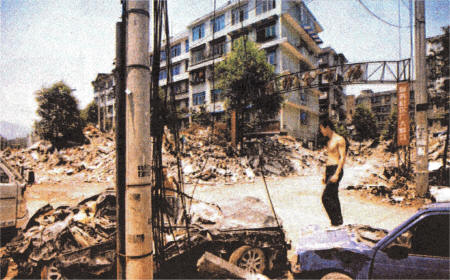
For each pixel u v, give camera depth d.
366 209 8.52
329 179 4.10
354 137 40.59
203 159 17.67
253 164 19.06
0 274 3.96
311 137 33.19
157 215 2.64
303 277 2.97
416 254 2.57
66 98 24.66
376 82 13.41
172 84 2.60
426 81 8.98
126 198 1.94
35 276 3.74
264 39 29.03
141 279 1.91
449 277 2.37
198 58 35.50
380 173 13.07
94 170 18.67
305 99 34.59
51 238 3.65
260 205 4.70
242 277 2.90
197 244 3.56
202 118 29.77
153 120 2.49
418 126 9.08
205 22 34.47
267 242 3.81
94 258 3.41
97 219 3.83
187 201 4.70
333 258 2.86
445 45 14.46
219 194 11.96
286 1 27.70
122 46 2.04
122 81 2.03
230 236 3.69
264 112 22.06
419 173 9.14
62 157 21.12
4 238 4.78
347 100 53.88
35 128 23.89
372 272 2.65
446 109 16.84
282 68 27.88
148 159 1.98
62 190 13.56
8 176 4.99
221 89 21.55
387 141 31.62
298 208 9.12
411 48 9.12
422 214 2.63
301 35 33.12
